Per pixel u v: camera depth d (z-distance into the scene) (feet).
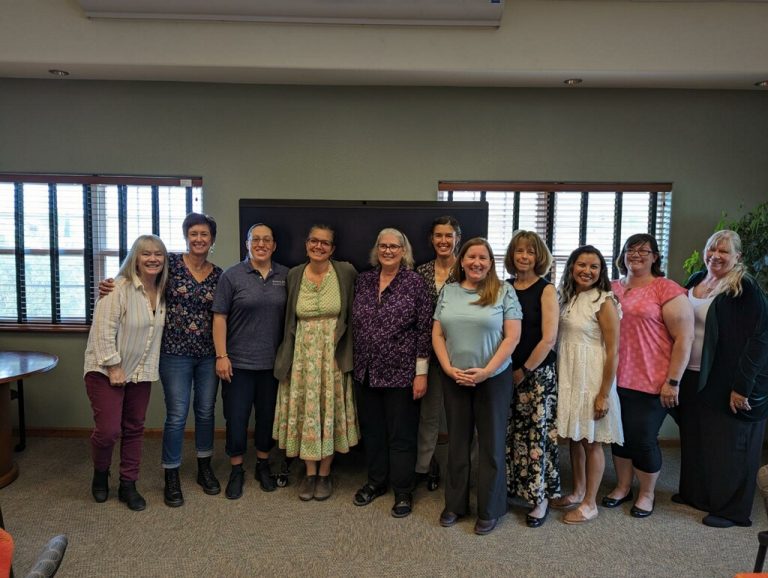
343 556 7.00
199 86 10.80
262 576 6.57
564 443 11.24
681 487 8.55
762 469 4.86
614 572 6.72
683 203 11.06
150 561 6.84
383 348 7.83
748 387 7.59
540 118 10.92
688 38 9.52
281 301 8.40
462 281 7.61
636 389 7.93
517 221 11.27
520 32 9.57
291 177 11.00
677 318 7.70
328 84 10.77
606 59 9.59
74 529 7.55
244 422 8.55
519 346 7.63
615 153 10.98
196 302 8.25
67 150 10.85
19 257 11.12
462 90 10.87
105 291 7.73
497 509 7.55
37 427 11.25
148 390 8.36
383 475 8.55
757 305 7.63
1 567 3.44
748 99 10.87
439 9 9.21
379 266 8.40
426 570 6.73
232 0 9.13
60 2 9.37
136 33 9.48
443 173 11.02
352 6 9.20
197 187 11.00
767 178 11.00
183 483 9.09
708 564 6.88
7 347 11.21
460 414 7.61
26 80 10.68
